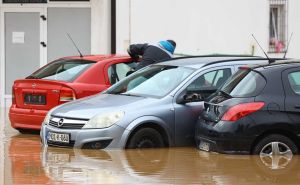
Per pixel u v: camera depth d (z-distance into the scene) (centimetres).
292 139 1557
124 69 2128
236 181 1341
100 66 2064
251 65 1659
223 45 3164
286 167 1462
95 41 3022
